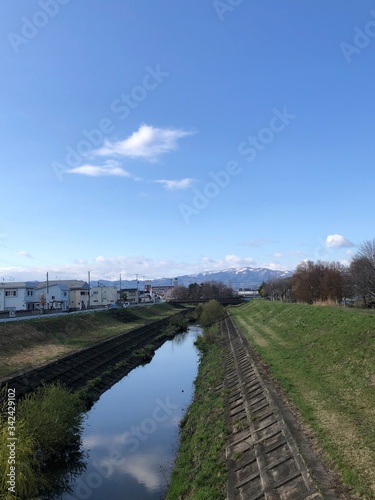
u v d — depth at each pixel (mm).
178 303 127688
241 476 10789
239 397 17859
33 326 42281
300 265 64812
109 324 63125
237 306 102812
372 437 10305
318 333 26000
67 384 26250
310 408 13211
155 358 41844
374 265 45250
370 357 16609
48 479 14656
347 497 7793
